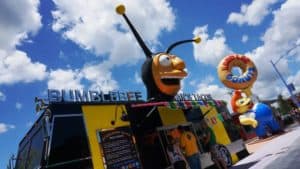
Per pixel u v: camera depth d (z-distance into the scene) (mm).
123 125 11625
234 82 27203
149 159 13367
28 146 11891
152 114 14047
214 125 17375
